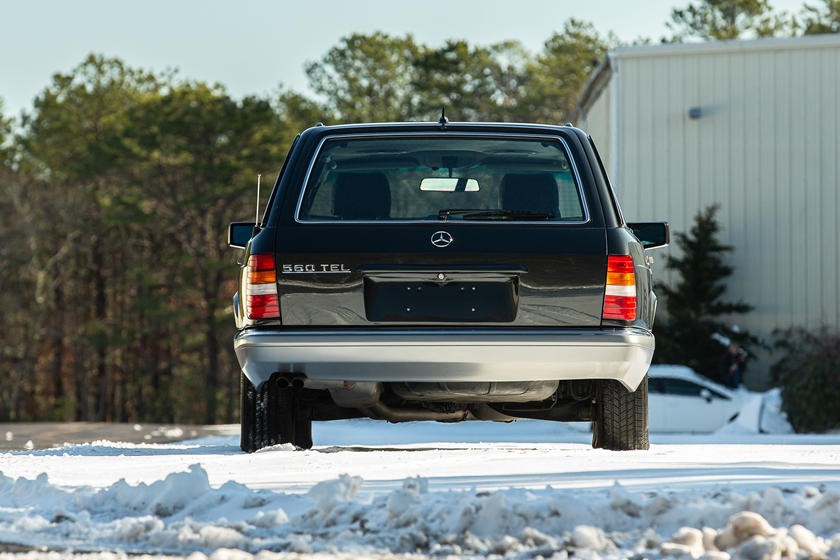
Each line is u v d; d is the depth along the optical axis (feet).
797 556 28.43
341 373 55.36
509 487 39.24
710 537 29.68
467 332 55.01
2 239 513.86
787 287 299.38
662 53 299.79
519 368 55.47
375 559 29.50
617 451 56.39
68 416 573.74
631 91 300.81
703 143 299.79
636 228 68.39
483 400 59.31
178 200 566.36
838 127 297.74
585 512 31.86
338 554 29.91
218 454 56.49
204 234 568.82
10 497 39.60
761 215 299.17
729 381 278.87
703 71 299.79
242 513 35.01
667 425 231.71
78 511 37.40
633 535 31.14
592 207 57.11
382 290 55.77
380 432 129.49
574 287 55.93
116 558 30.30
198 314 561.84
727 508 32.19
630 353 55.62
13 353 553.64
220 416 583.99
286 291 55.77
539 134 59.47
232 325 560.20
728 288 301.22
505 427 188.96
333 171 58.39
